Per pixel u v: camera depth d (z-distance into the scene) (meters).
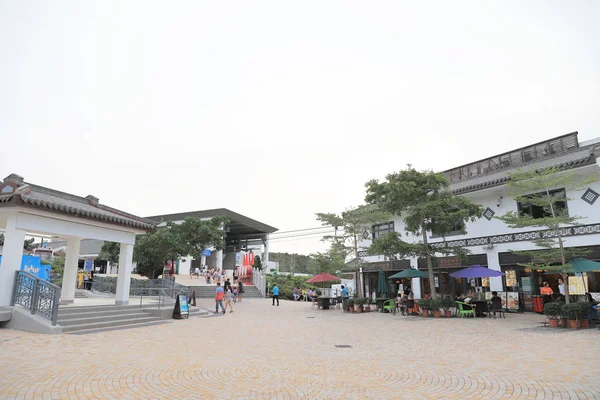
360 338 12.81
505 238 21.92
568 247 17.56
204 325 16.38
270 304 30.34
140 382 7.22
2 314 12.66
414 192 20.53
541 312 19.69
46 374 7.48
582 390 6.54
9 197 13.27
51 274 26.66
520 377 7.45
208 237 33.72
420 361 9.12
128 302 18.62
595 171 18.59
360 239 26.86
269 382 7.35
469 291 23.78
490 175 25.06
